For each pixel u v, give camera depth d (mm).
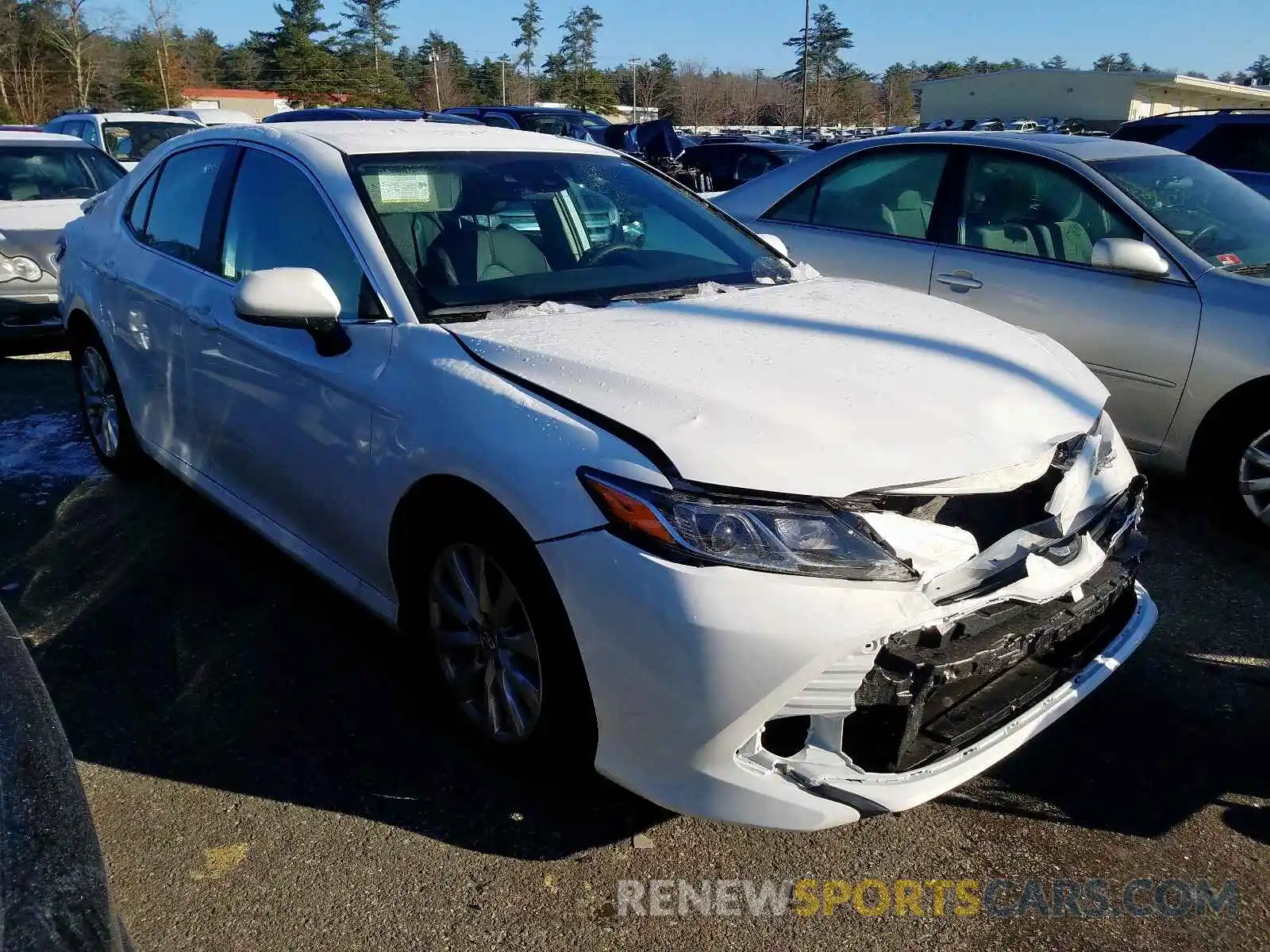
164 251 3971
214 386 3500
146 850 2396
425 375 2631
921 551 2188
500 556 2418
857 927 2217
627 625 2137
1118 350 4348
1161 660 3293
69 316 4738
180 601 3584
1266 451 4055
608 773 2297
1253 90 39656
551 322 2799
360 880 2316
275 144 3451
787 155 15234
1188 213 4539
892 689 2131
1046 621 2348
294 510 3244
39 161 8391
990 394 2535
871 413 2334
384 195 3119
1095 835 2510
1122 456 2818
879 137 5496
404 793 2600
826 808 2135
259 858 2377
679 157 16172
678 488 2121
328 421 2914
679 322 2840
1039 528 2428
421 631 2848
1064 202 4703
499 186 3369
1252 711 3021
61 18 50406
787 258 3803
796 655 2051
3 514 4340
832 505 2121
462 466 2432
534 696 2482
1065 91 44062
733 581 2062
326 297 2785
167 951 2117
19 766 1395
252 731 2850
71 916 1226
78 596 3615
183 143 4121
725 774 2141
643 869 2369
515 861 2383
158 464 4414
